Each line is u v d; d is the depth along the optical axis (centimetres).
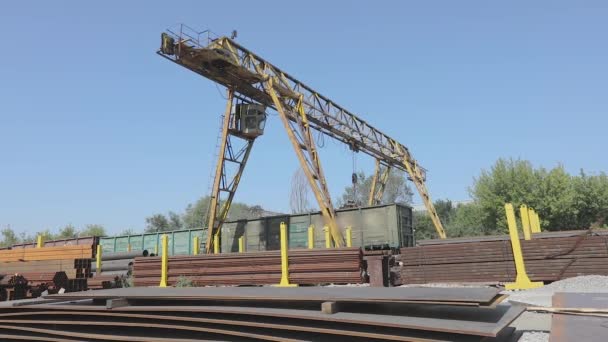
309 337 344
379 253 1296
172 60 2158
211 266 1457
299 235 2295
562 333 346
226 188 2483
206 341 371
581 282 1119
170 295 418
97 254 1844
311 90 2819
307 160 2470
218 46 2223
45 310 457
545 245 1270
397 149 3828
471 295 351
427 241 1478
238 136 2548
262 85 2475
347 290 442
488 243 1334
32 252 2117
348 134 3152
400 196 7356
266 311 363
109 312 421
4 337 468
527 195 3606
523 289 1193
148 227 7388
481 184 3891
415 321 323
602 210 3525
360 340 330
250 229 2453
